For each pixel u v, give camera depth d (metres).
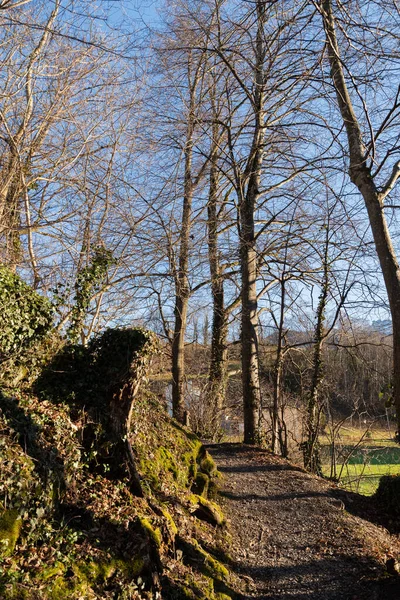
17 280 7.48
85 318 9.91
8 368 6.67
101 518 5.55
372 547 7.64
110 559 5.09
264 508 9.20
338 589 6.48
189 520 7.32
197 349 22.67
